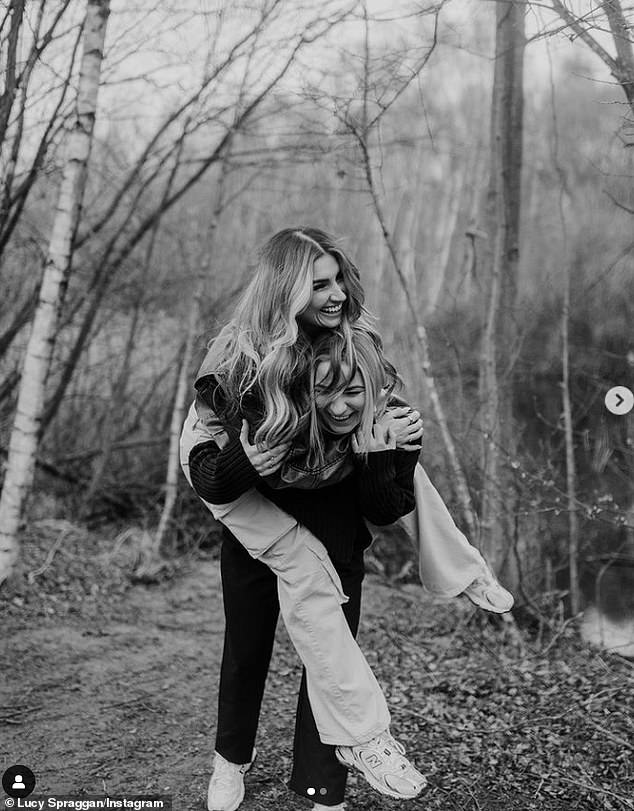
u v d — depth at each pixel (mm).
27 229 5367
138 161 5293
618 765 2713
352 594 2312
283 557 2199
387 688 3496
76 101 3969
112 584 4977
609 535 5094
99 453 6445
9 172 4172
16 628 4156
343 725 2162
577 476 5059
